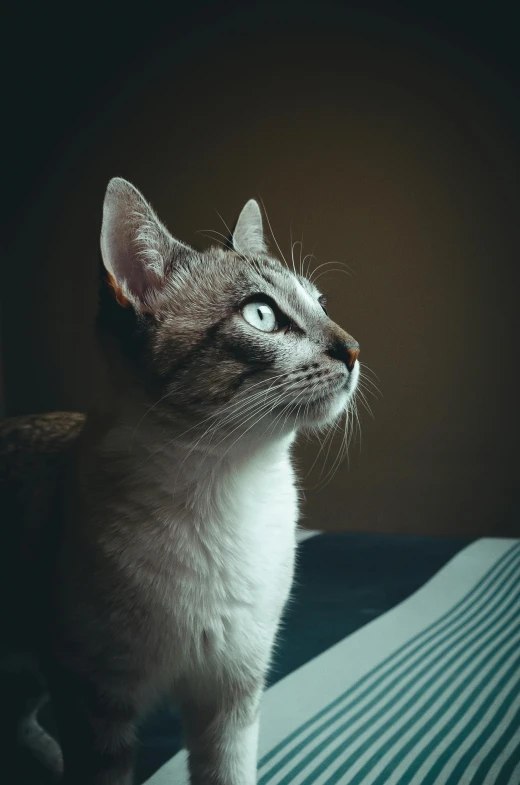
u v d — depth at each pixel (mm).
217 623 1127
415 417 3248
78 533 1104
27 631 1315
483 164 3107
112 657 1100
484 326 3160
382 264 3225
